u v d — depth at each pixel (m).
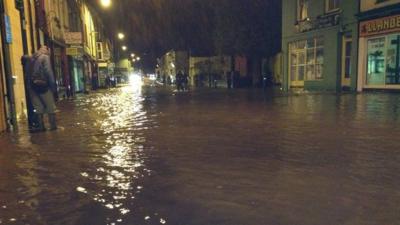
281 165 4.59
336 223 2.82
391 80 16.78
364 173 4.17
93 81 42.34
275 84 34.66
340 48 20.39
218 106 13.66
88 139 6.77
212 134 7.05
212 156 5.15
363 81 18.56
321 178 4.00
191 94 24.69
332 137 6.40
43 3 18.16
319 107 11.62
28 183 4.01
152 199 3.42
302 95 18.42
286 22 26.02
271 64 36.25
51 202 3.40
